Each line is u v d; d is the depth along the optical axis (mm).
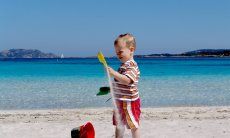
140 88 18688
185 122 9141
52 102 13820
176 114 10602
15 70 39531
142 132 7938
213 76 28344
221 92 16984
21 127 8602
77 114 10680
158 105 13086
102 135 7633
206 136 7512
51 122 9312
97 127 8484
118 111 4805
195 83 21797
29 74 31266
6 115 10562
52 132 8031
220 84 21156
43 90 17812
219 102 13930
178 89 18219
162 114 10586
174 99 14625
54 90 17781
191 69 42000
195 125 8719
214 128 8336
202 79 25109
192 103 13648
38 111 11430
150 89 18203
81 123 9109
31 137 7547
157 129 8250
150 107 12531
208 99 14719
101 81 23109
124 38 4914
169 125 8742
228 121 9289
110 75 4684
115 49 5000
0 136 7633
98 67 49500
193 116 10211
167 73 33000
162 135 7629
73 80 24047
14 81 23469
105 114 10641
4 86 20016
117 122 4805
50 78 26047
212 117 10031
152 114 10586
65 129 8352
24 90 17859
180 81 23312
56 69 42094
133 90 4871
